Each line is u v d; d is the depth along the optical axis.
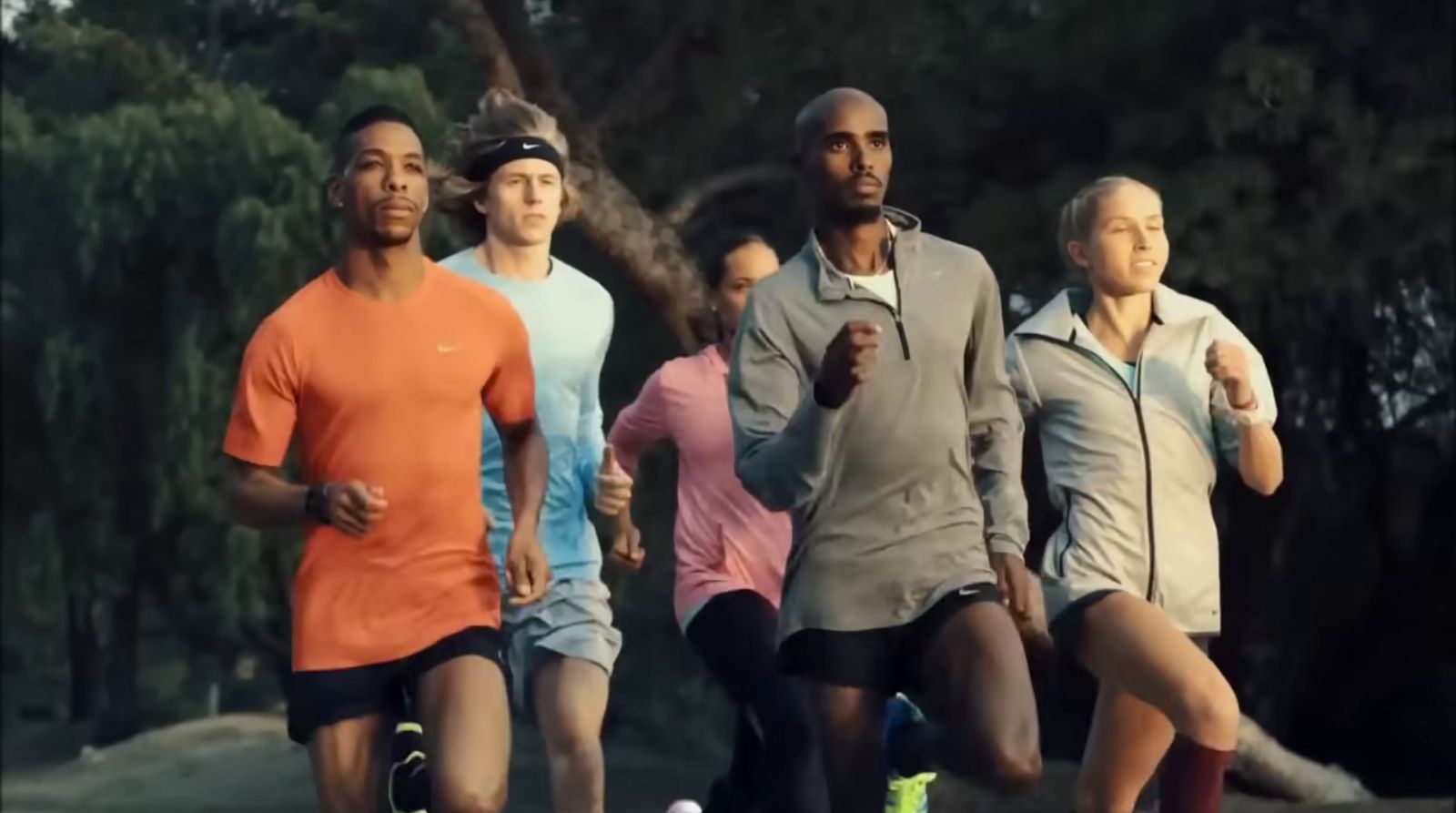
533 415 9.05
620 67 23.38
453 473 8.55
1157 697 9.76
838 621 8.61
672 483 27.55
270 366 8.47
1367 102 23.23
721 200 26.20
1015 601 8.73
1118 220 10.23
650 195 24.81
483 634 8.52
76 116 47.69
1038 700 29.06
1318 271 22.66
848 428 8.57
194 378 45.47
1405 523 30.33
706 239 26.34
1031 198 23.36
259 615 47.72
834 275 8.71
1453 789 31.62
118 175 43.88
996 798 22.36
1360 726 31.84
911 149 24.61
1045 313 10.40
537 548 8.96
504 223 11.34
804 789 11.48
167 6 36.28
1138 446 10.12
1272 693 30.73
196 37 39.12
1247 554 29.70
